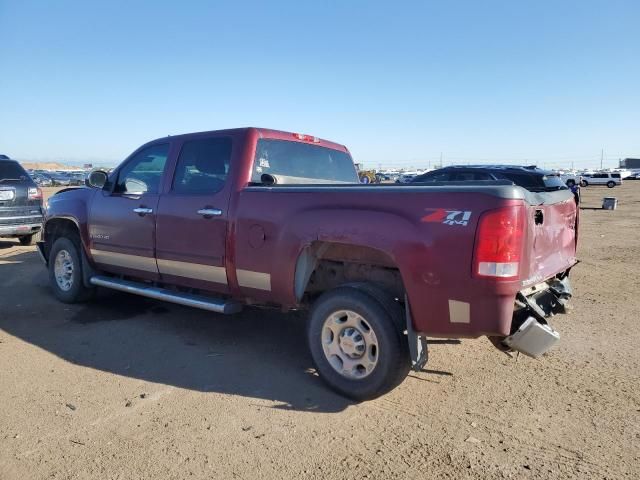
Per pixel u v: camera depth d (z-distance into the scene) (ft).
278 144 16.94
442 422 11.92
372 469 10.07
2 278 26.61
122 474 9.79
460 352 16.38
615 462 10.32
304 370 14.89
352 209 12.69
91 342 17.04
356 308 12.53
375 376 12.39
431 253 11.39
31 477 9.67
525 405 12.78
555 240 13.83
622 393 13.46
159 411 12.30
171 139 17.84
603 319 20.04
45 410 12.25
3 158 36.40
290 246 13.70
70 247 21.20
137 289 18.33
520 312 11.71
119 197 18.90
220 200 15.43
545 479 9.77
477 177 43.11
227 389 13.57
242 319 19.81
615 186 188.96
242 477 9.77
